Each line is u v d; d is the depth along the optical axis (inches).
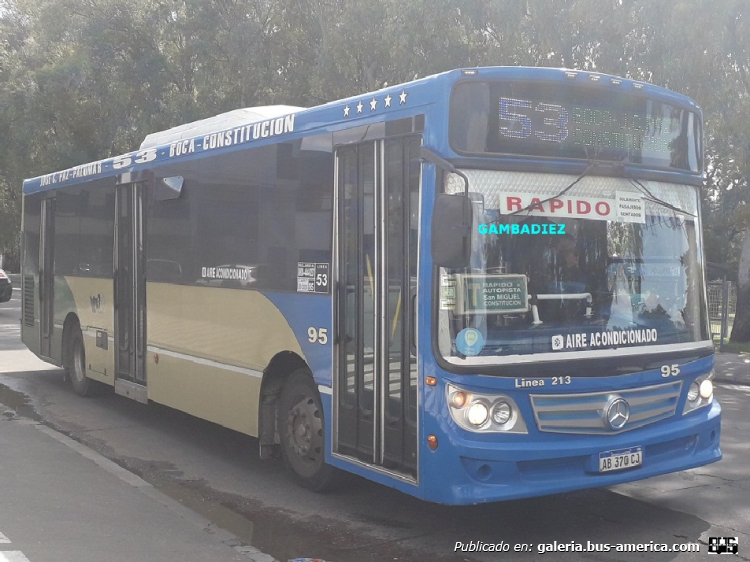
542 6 666.8
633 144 238.5
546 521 242.7
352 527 238.5
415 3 693.9
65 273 472.1
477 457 208.7
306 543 224.8
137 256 384.2
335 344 253.4
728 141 738.2
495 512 251.6
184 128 370.9
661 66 647.8
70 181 466.6
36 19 1145.4
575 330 222.4
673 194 246.4
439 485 212.4
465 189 207.2
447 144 214.7
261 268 290.7
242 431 302.8
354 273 246.5
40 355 516.4
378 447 235.5
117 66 1041.5
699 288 250.1
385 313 233.8
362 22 782.5
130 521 232.1
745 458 323.6
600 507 256.5
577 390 219.9
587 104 231.1
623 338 229.0
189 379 338.0
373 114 239.9
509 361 213.3
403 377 226.8
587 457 219.9
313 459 272.5
